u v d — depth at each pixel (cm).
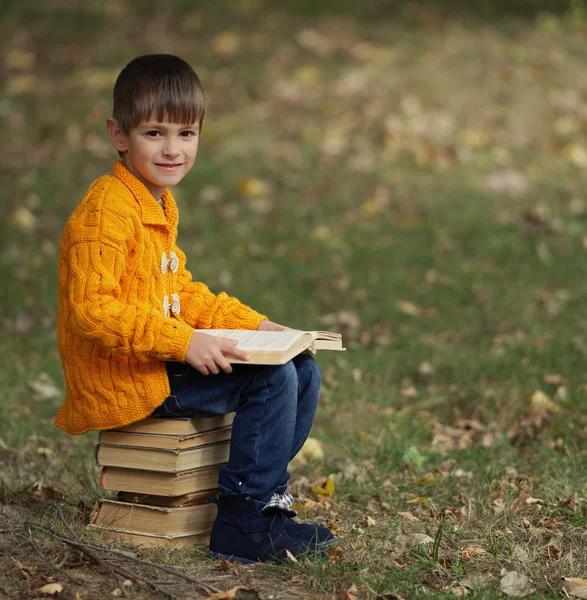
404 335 916
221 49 1677
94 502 545
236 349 444
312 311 979
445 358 851
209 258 1094
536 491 579
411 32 1772
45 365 857
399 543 495
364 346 904
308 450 666
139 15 1823
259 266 1080
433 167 1324
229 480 467
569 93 1530
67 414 489
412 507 568
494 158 1345
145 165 474
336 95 1519
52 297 995
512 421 722
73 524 495
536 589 451
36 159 1314
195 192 1255
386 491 595
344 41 1720
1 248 1095
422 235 1144
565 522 529
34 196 1219
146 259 472
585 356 825
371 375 831
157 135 473
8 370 840
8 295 991
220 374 468
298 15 1842
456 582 456
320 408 764
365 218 1194
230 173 1300
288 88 1535
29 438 698
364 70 1594
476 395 774
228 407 469
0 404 758
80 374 469
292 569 450
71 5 1856
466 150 1363
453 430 720
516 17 1869
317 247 1118
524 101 1502
